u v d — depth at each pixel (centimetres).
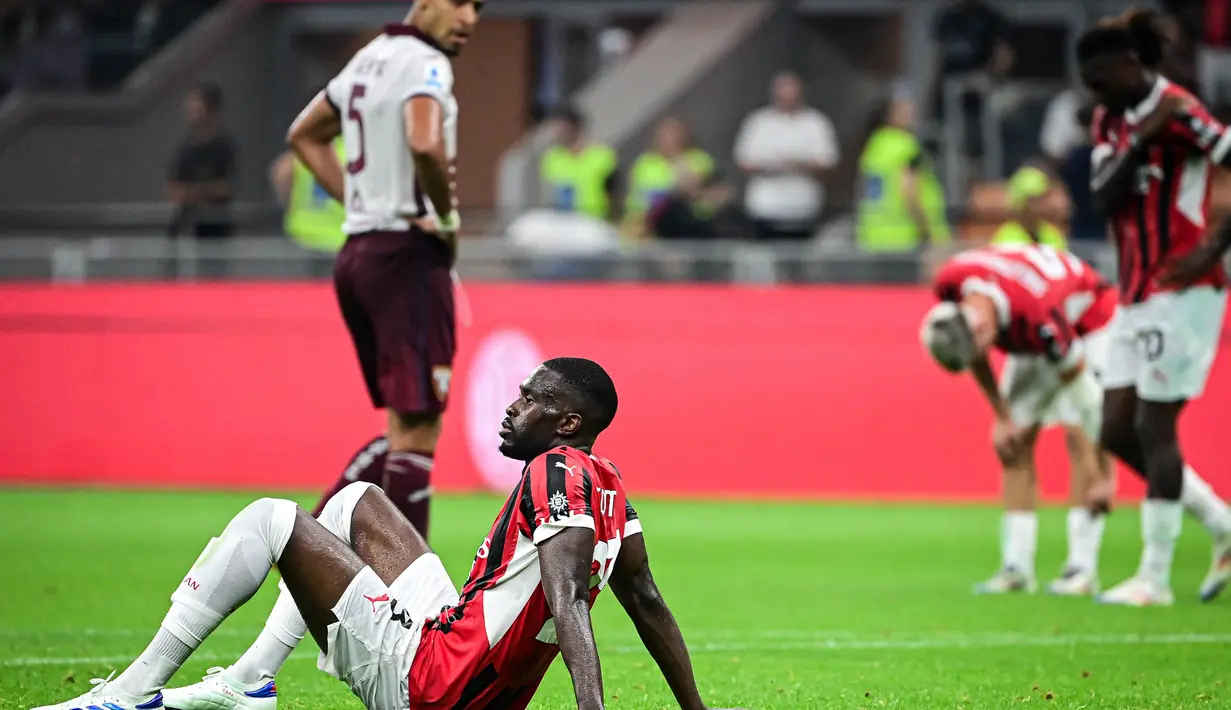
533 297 5209
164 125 6769
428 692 1383
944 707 1792
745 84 6850
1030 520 3014
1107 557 3725
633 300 5197
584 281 5344
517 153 6612
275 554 1430
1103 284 2930
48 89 7088
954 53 6025
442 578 1466
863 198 5678
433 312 2269
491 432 5141
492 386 5150
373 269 2258
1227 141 2528
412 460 2272
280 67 6988
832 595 2969
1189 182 2603
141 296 5378
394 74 2247
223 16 6900
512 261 5388
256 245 5500
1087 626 2520
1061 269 2850
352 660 1409
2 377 5409
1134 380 2705
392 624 1399
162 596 2830
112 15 7269
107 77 7181
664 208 5462
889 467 5066
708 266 5322
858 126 6844
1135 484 5084
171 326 5353
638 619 1459
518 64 7175
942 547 3878
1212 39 6269
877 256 5231
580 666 1289
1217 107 5775
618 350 5188
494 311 5203
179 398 5322
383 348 2267
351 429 5216
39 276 5519
